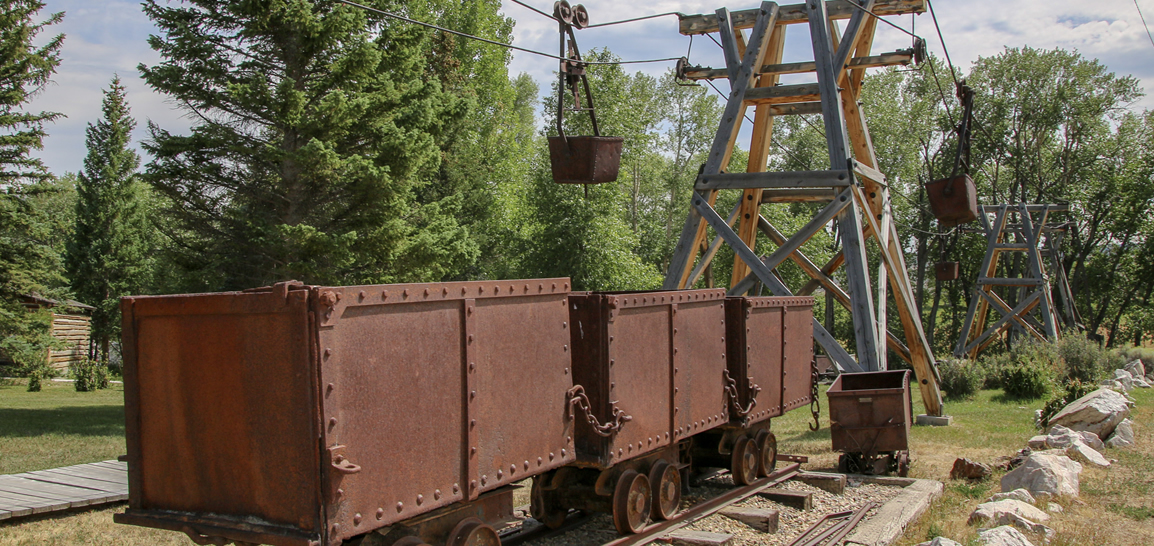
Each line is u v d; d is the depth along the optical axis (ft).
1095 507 26.73
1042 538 21.86
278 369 13.30
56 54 79.51
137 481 15.42
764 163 49.65
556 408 18.76
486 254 112.06
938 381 53.11
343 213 61.05
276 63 61.93
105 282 147.95
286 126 57.93
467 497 15.79
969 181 43.34
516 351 17.52
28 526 26.91
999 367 82.74
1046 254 131.34
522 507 27.84
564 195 108.47
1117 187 155.33
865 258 42.50
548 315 18.71
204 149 58.59
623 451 20.93
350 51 59.06
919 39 44.86
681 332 24.45
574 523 24.14
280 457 13.29
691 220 45.70
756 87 46.09
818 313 184.85
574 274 108.37
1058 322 124.06
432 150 61.41
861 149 49.47
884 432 33.53
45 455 46.62
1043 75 160.86
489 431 16.52
